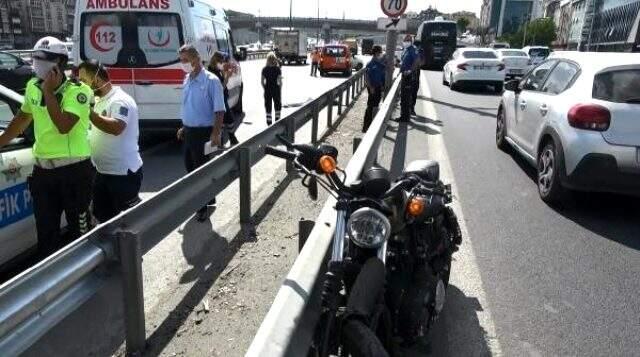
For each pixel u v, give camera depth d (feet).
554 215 19.45
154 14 30.60
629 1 200.85
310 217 19.43
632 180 18.49
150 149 32.07
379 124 22.36
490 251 16.15
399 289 9.37
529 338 11.67
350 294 7.77
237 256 16.11
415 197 9.09
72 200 14.64
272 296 13.74
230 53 43.62
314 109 31.89
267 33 393.50
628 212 19.93
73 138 14.10
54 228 14.66
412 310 9.23
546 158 21.02
